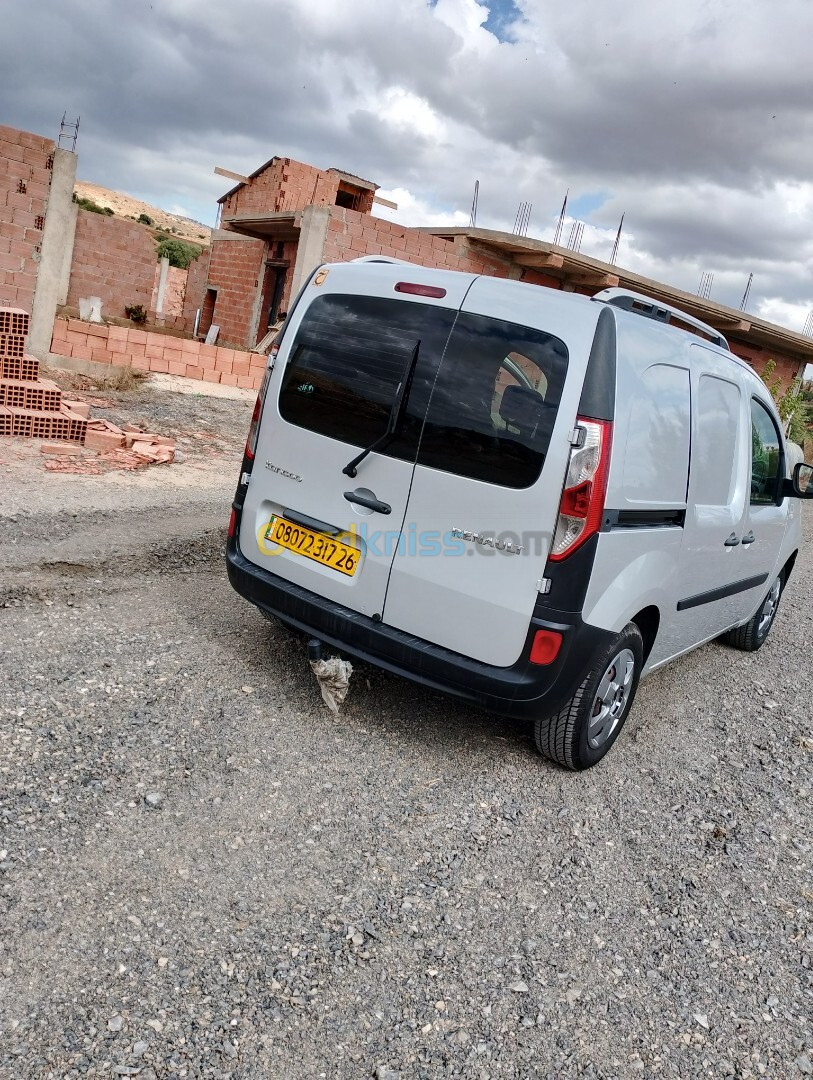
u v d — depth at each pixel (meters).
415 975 2.57
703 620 5.08
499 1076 2.27
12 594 4.75
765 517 5.51
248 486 4.29
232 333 23.31
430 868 3.10
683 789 4.12
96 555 5.62
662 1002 2.66
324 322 4.05
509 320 3.54
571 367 3.39
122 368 13.52
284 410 4.12
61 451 8.33
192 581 5.58
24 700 3.64
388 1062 2.25
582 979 2.70
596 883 3.22
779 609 8.12
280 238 21.05
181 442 10.26
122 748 3.44
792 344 24.27
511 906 2.98
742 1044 2.54
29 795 3.02
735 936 3.06
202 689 4.08
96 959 2.39
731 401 4.76
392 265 3.97
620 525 3.61
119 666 4.14
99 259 24.02
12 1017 2.15
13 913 2.48
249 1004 2.34
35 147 12.30
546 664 3.46
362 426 3.83
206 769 3.43
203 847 2.96
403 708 4.37
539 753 4.18
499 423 3.49
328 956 2.58
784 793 4.25
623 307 3.89
